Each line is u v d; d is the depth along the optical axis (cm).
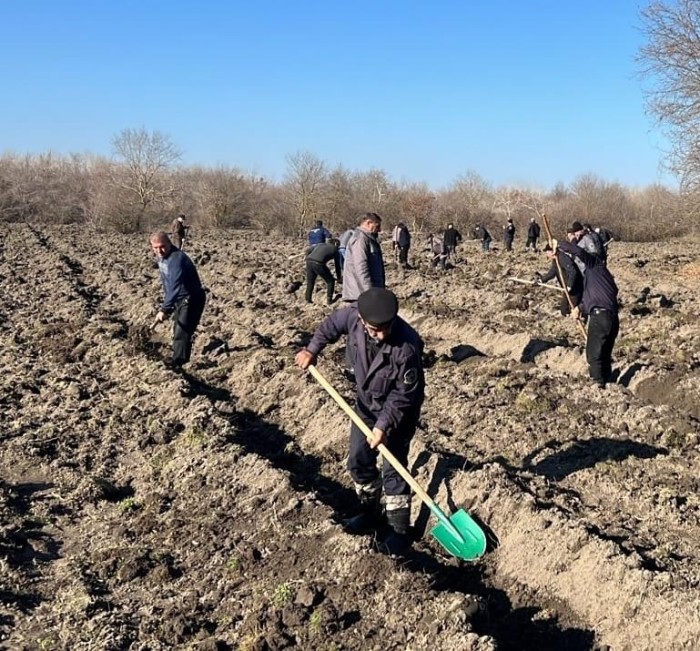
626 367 924
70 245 2794
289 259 2405
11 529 556
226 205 4875
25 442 717
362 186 5109
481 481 579
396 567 478
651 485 618
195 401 800
